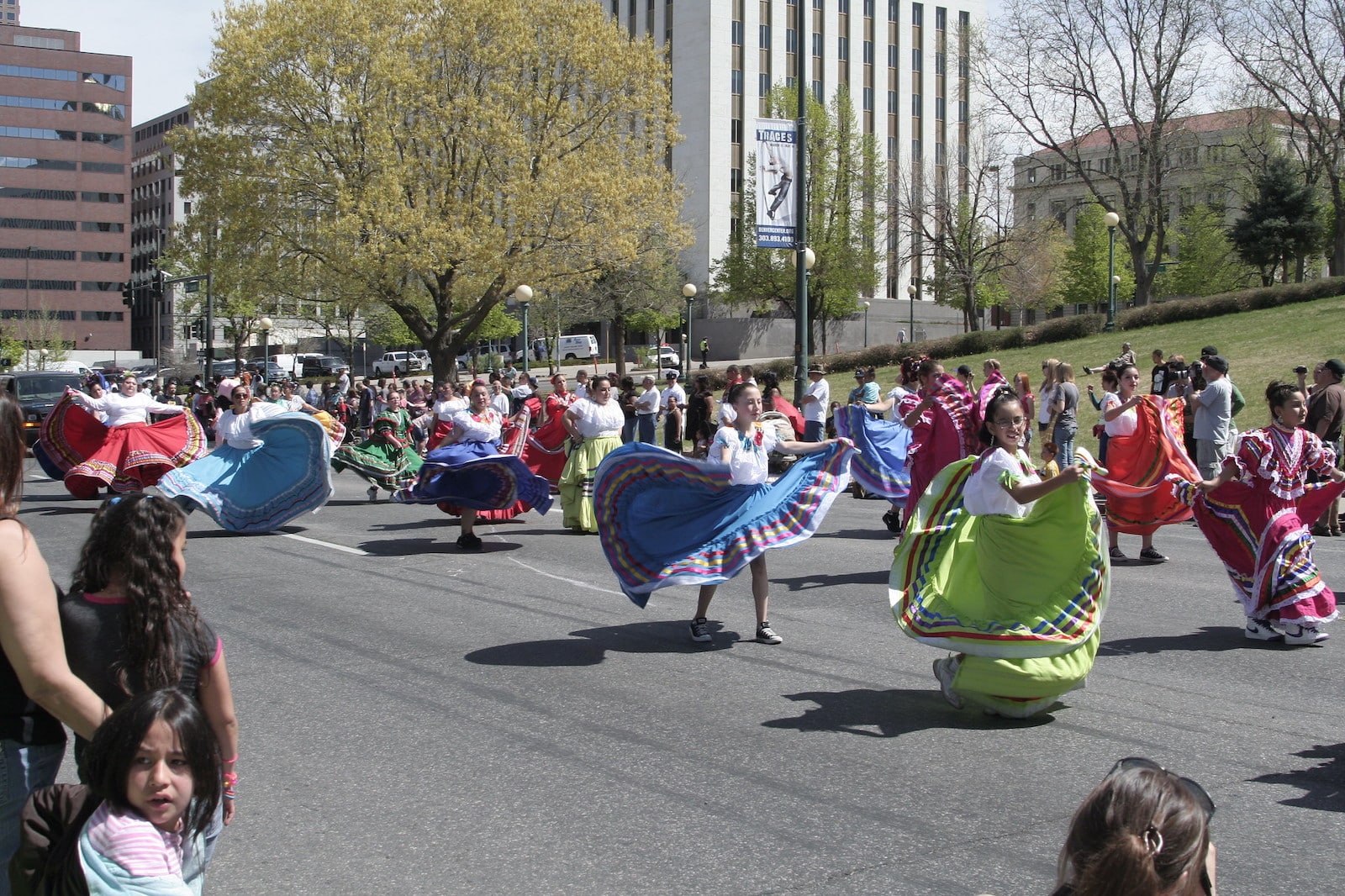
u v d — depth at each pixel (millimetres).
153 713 2939
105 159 115938
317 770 5625
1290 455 8016
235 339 66375
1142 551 11797
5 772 3268
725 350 69188
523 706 6676
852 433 12930
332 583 10570
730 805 5117
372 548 12742
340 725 6328
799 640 8273
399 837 4801
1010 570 6262
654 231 37062
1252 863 4492
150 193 128750
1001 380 10758
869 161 51219
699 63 69125
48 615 3184
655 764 5664
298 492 13906
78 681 3217
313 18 31641
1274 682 7109
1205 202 66000
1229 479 8148
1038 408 18406
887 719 6379
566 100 34562
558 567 11445
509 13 32781
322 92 32375
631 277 54031
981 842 4688
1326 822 4906
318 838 4805
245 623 8898
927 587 6441
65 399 16094
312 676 7352
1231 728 6199
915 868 4441
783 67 71188
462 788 5375
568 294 55281
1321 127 46562
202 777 3000
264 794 5309
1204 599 9656
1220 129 61688
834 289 51844
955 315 78875
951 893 4223
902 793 5254
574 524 13852
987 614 6305
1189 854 2098
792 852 4602
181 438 16375
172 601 3422
